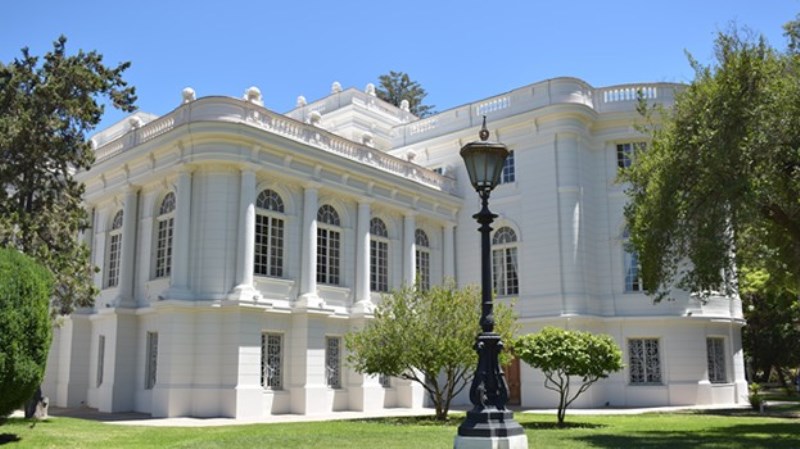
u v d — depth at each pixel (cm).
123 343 2573
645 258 2009
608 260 3144
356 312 2775
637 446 1412
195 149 2452
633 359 3050
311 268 2627
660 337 3017
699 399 2944
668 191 1880
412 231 3180
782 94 1722
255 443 1428
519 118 3262
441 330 2075
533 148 3247
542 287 3111
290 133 2681
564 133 3153
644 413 2478
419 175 3312
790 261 2292
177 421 2106
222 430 1758
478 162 1160
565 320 2984
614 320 3055
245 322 2361
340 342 2752
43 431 1708
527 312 3128
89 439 1552
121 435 1636
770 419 2183
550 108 3164
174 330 2322
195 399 2300
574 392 2888
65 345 2861
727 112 1772
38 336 1462
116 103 2428
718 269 1784
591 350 1912
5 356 1388
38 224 2200
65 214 2288
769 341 4247
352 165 2869
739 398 3089
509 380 3161
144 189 2734
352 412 2608
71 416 2327
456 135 3519
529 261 3177
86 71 2283
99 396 2616
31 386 1452
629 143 3231
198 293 2384
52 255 2194
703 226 1814
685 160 1866
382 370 2092
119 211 2903
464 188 3497
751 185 1705
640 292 3069
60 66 2267
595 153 3250
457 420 2083
